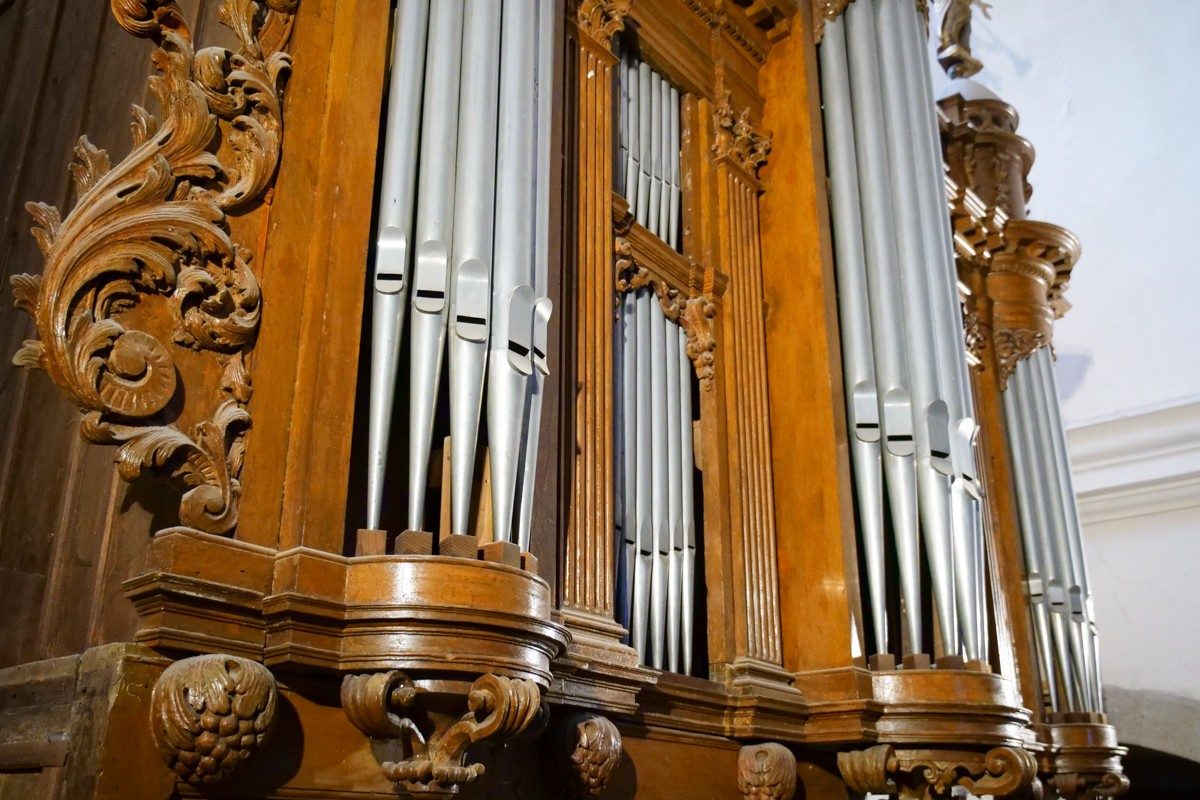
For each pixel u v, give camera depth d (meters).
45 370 2.43
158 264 2.58
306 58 2.98
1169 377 8.22
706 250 4.43
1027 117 9.24
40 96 3.73
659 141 4.50
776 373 4.50
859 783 3.93
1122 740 7.64
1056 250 6.43
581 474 3.41
